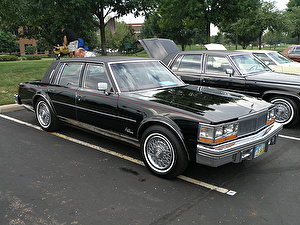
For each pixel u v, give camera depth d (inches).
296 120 227.3
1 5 603.2
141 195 128.0
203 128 126.6
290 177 146.9
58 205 119.1
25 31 1065.5
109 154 177.2
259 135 143.0
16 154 176.2
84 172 151.6
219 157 124.2
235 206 119.4
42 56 2485.2
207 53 271.9
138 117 150.3
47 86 211.8
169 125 134.8
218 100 152.6
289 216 112.1
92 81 181.6
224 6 636.1
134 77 176.4
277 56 373.4
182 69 284.2
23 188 133.5
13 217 110.4
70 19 661.9
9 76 471.8
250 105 148.6
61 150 183.3
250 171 154.1
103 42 621.0
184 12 664.4
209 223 107.4
